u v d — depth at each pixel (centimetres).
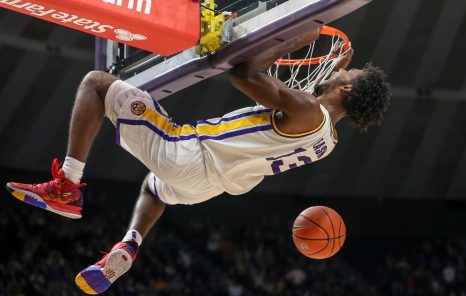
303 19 324
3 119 1330
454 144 1490
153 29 338
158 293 1260
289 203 1587
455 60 1381
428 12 1321
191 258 1405
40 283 1152
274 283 1391
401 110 1459
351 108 356
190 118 1450
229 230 1541
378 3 1309
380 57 1389
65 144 1398
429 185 1538
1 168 1369
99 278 345
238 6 365
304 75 425
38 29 1251
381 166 1530
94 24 338
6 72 1286
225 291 1340
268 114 344
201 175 349
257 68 343
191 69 378
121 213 1463
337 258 1564
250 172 351
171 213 1524
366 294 1449
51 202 332
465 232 1543
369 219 1575
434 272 1468
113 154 1457
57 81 1325
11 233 1242
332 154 1534
